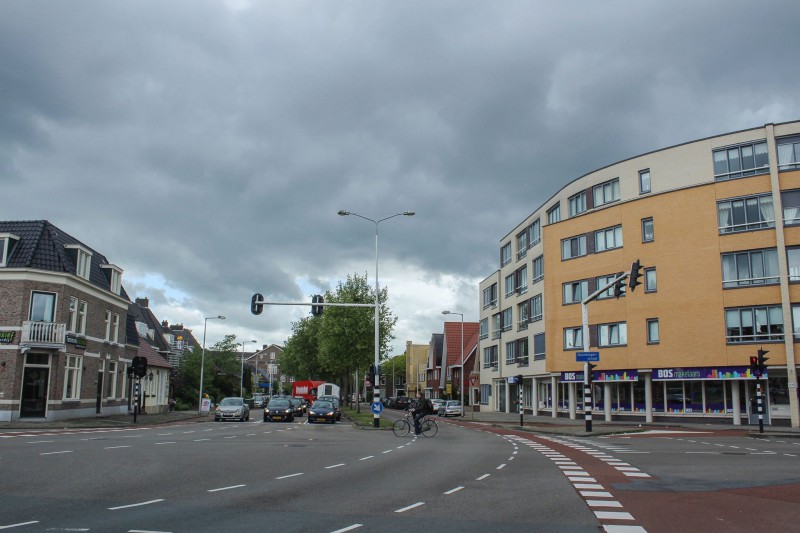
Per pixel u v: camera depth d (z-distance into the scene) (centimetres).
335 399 5047
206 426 3556
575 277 4762
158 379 5538
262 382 14350
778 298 3691
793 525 908
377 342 3641
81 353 3747
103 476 1295
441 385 10094
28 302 3344
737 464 1702
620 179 4525
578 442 2619
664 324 4091
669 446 2375
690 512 998
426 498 1109
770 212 3772
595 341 4534
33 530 808
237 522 874
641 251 4269
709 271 3934
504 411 6562
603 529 871
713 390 3953
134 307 6656
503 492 1191
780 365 3628
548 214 5441
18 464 1460
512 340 6262
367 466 1591
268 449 2003
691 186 4066
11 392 3238
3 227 3581
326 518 913
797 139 3744
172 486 1185
